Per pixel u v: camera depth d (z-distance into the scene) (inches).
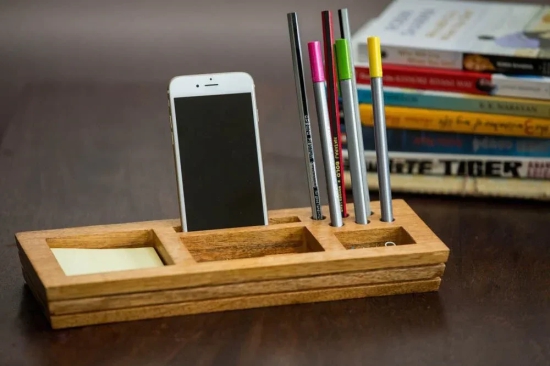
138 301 42.7
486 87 59.0
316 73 46.4
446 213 57.6
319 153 66.7
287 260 43.6
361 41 61.5
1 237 53.6
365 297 45.3
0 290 46.9
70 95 81.1
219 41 99.0
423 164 60.7
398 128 60.8
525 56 58.7
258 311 43.9
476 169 60.0
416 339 41.9
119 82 86.5
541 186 59.2
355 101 47.8
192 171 47.6
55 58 97.2
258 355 40.4
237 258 47.6
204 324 42.8
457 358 40.4
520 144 59.1
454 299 45.6
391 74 60.5
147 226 47.9
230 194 47.9
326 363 39.9
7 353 40.9
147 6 105.8
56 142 69.7
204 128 47.9
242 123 48.3
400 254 44.5
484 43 61.1
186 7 105.2
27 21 104.1
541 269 49.5
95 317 42.6
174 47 97.7
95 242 47.2
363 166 48.4
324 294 44.6
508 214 57.5
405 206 50.1
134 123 73.9
